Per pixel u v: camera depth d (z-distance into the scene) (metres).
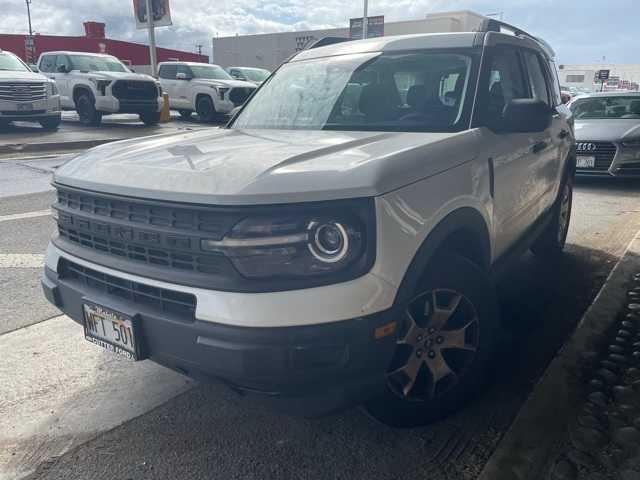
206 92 17.69
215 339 2.11
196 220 2.14
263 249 2.07
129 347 2.38
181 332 2.19
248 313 2.06
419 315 2.57
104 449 2.62
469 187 2.79
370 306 2.13
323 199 2.09
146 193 2.26
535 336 3.78
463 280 2.66
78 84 15.80
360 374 2.18
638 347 3.43
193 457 2.56
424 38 3.66
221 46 60.97
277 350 2.05
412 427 2.73
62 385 3.15
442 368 2.68
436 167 2.54
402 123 3.20
